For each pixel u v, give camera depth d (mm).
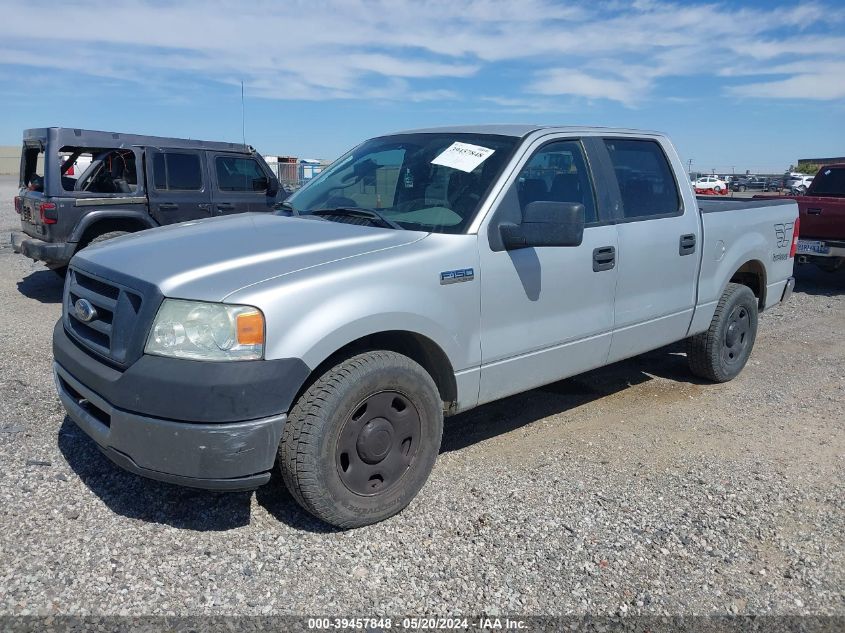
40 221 8484
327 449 3191
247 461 2984
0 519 3379
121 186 8883
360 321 3238
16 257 12180
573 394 5566
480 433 4727
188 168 9383
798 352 6965
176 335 2994
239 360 2971
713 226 5371
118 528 3363
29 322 7445
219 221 4270
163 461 2988
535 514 3637
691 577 3152
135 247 3629
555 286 4160
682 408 5309
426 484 3936
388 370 3340
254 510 3588
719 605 2979
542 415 5090
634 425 4941
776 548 3406
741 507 3777
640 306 4785
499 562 3207
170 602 2846
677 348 6906
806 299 9797
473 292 3734
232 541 3301
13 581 2920
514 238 3832
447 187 4051
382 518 3486
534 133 4262
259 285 3072
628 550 3336
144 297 3082
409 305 3432
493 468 4172
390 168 4434
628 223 4664
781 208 6293
